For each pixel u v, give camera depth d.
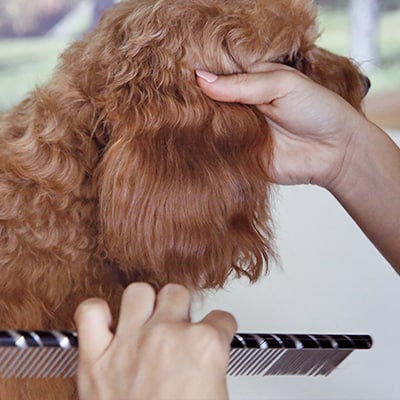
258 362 0.60
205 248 0.70
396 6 1.78
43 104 0.76
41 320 0.70
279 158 0.83
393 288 1.35
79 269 0.73
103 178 0.69
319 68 0.87
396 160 0.85
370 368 1.30
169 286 0.49
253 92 0.73
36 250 0.71
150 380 0.43
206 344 0.44
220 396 0.43
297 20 0.80
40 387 0.69
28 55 1.97
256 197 0.74
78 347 0.48
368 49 1.79
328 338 0.60
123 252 0.69
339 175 0.86
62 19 1.94
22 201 0.72
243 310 1.34
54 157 0.72
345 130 0.83
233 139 0.72
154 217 0.68
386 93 1.74
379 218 0.88
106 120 0.71
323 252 1.40
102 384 0.44
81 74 0.75
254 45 0.73
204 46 0.72
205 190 0.69
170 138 0.70
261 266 0.75
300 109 0.78
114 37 0.75
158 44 0.72
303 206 1.44
